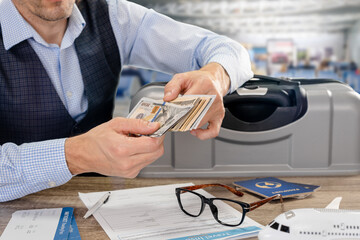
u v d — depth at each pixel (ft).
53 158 2.53
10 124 3.66
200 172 3.38
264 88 3.48
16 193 2.66
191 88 2.96
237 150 3.37
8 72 3.52
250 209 2.31
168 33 4.42
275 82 3.69
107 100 4.28
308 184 3.04
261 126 3.34
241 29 8.08
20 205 2.67
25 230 2.23
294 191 2.71
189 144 3.34
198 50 4.28
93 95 3.98
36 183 2.62
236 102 3.37
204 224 2.27
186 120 2.45
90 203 2.66
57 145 2.56
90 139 2.46
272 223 1.87
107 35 4.11
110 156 2.35
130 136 2.56
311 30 7.95
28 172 2.57
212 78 3.08
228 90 3.45
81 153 2.49
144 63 4.75
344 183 3.09
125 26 4.32
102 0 4.14
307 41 8.02
